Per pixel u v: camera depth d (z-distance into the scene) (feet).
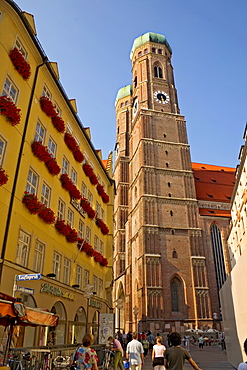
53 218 70.95
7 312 34.88
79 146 100.48
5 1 61.31
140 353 49.83
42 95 76.48
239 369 22.68
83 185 101.81
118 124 363.35
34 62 73.26
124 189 312.09
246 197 142.92
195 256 208.03
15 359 40.70
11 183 58.65
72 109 91.76
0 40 59.57
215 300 202.49
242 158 140.36
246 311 53.72
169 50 302.86
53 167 74.13
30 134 67.72
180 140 250.16
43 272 68.13
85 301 93.15
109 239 125.39
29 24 68.39
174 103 268.62
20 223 60.18
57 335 74.74
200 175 287.07
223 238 223.10
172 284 201.87
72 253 86.28
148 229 208.85
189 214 221.87
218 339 175.01
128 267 236.22
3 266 52.85
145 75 276.62
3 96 57.57
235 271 62.34
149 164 232.94
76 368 30.58
